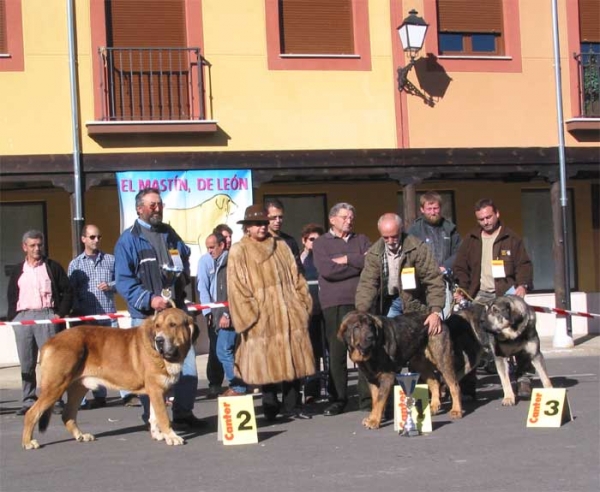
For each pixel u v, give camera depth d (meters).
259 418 9.25
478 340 9.27
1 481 6.77
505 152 15.70
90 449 7.87
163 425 7.91
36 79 14.27
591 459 6.93
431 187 17.52
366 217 17.31
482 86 15.80
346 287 9.28
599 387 10.62
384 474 6.63
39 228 16.08
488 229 10.05
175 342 7.61
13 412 10.48
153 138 14.59
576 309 17.55
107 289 11.14
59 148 14.29
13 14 14.22
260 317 8.55
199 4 14.85
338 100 15.28
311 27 15.38
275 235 9.24
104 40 14.47
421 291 9.02
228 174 14.83
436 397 9.09
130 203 14.41
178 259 8.53
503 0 16.06
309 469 6.86
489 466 6.80
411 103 15.52
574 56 16.17
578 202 18.00
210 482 6.54
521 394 9.82
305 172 15.05
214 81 14.87
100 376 7.94
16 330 10.23
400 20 15.55
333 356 9.32
